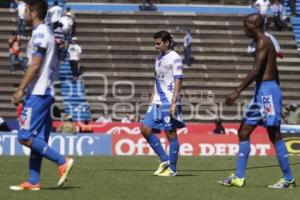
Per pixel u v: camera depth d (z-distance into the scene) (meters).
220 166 52.41
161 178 42.09
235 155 67.88
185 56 105.69
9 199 31.69
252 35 37.31
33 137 33.69
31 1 33.56
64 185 37.41
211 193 35.12
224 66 107.12
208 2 121.25
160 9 119.12
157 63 44.69
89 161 56.78
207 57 107.94
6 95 97.69
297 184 39.75
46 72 33.44
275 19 115.50
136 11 114.06
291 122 89.88
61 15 100.06
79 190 35.28
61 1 116.31
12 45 100.56
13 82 98.94
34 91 33.31
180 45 110.31
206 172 47.09
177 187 37.44
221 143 69.75
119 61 105.62
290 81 106.75
